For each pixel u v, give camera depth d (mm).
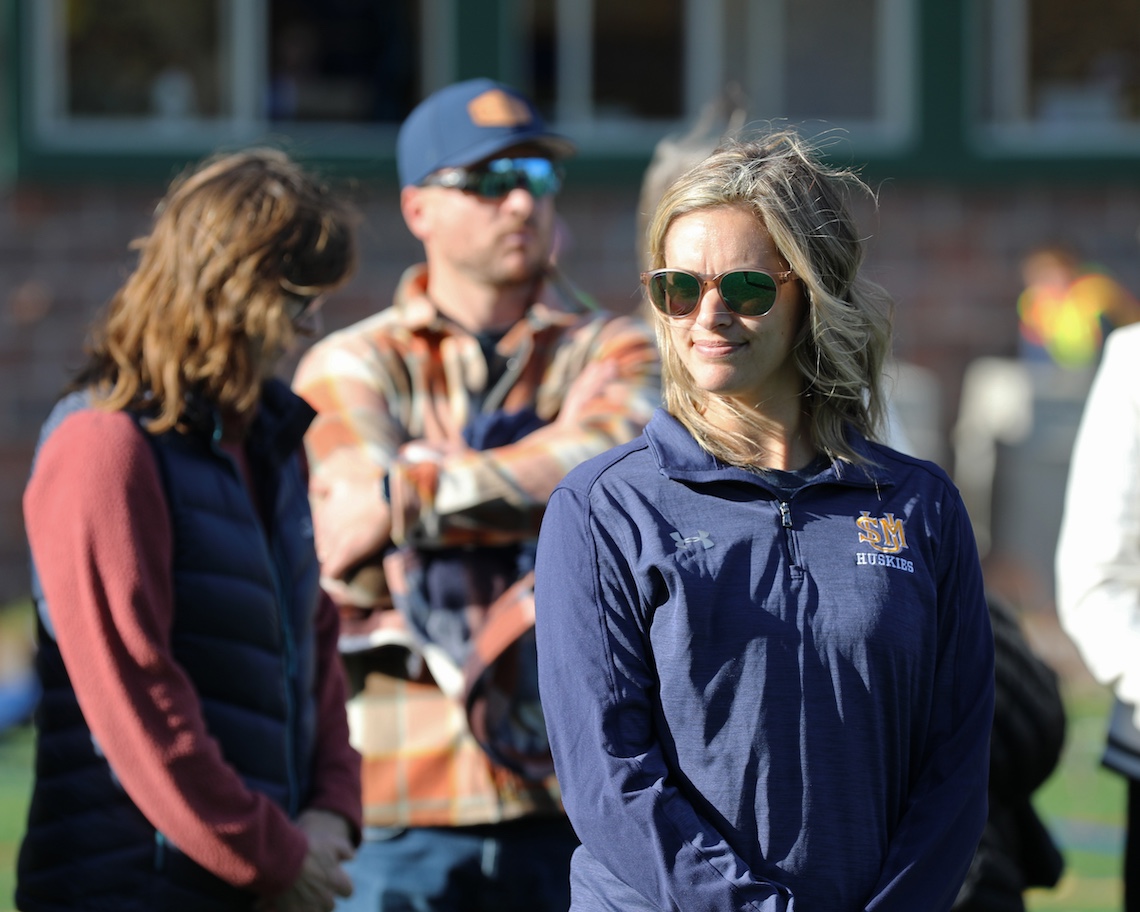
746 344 8180
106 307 10055
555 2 32500
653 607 8062
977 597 8523
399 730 11742
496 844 11625
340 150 31734
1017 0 33188
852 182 8883
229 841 9133
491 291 12492
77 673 9078
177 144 31656
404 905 11656
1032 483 31312
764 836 7828
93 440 9250
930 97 32812
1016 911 10883
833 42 33000
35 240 31312
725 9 32844
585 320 12578
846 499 8320
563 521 8305
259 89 31938
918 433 32062
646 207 12727
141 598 9070
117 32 31562
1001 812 11078
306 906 9719
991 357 32969
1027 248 33000
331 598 11172
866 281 8742
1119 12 33219
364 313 31703
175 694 9109
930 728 8289
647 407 11883
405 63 32188
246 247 9664
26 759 22359
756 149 8461
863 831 7898
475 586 11609
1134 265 33062
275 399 10445
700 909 7578
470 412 12211
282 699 9867
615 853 7809
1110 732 12258
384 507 11516
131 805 9312
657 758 7957
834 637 7918
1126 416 12055
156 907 9258
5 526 31078
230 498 9695
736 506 8172
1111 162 32906
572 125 32656
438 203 12414
